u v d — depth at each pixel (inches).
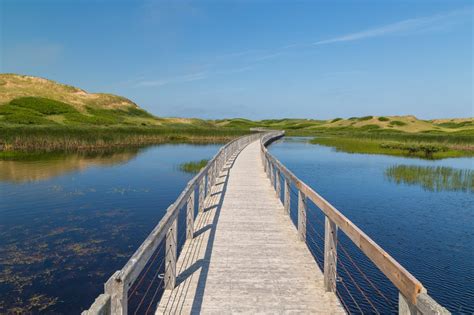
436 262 325.7
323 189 645.9
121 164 924.0
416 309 80.8
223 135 2190.0
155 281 274.8
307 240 364.8
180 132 2102.6
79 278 282.5
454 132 2832.2
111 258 321.4
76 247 346.6
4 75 3346.5
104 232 391.5
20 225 413.1
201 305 158.9
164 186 647.8
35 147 1238.9
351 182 712.4
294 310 155.5
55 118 2440.9
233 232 268.7
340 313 153.2
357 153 1300.4
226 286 178.1
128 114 3484.3
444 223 442.9
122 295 90.7
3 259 316.2
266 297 167.0
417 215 477.7
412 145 1363.2
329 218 169.5
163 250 340.8
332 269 170.9
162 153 1233.4
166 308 156.0
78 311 237.6
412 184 691.4
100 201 528.7
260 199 387.9
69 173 769.6
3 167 829.8
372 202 549.3
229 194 415.8
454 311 243.4
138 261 105.0
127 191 600.7
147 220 437.7
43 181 676.7
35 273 290.0
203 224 288.8
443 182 708.7
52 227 406.9
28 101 2625.5
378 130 3235.7
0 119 2084.2
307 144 1736.0
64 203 513.7
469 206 525.7
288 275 192.2
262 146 693.3
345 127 3713.1
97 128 1936.5
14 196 550.3
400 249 357.1
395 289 268.2
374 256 108.8
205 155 1173.1
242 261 211.3
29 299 250.8
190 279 185.5
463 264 321.4
